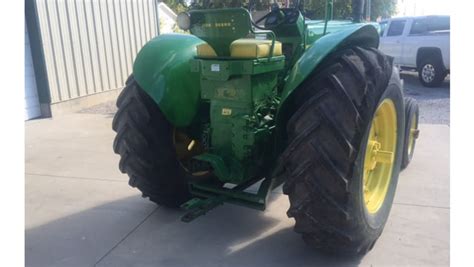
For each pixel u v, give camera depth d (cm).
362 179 268
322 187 252
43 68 803
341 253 299
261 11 375
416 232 330
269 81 303
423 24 1146
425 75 1100
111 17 1013
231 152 302
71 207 397
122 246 324
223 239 329
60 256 312
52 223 365
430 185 422
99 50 973
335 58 262
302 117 252
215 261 299
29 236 342
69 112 874
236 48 280
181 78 332
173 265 296
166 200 370
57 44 838
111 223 362
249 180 328
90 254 314
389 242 316
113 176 479
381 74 263
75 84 896
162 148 344
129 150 340
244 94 287
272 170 310
